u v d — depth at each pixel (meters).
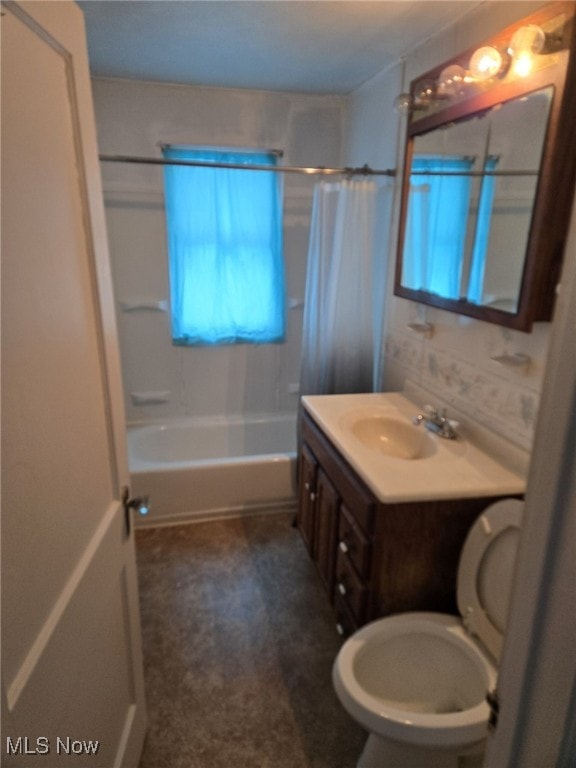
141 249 3.00
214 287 3.13
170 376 3.28
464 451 1.75
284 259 3.23
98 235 1.06
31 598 0.79
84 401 1.01
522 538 0.56
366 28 1.96
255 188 3.01
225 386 3.39
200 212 2.97
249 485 2.81
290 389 3.50
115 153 2.80
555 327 0.50
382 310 2.65
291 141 3.00
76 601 0.96
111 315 1.15
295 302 3.34
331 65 2.42
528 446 1.57
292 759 1.53
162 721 1.64
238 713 1.67
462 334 1.90
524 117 1.47
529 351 1.54
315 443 2.13
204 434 3.38
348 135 2.99
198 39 2.09
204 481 2.74
